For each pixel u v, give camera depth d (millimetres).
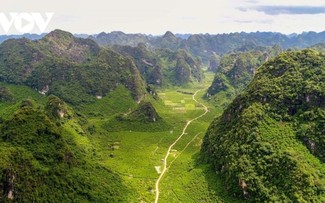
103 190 197000
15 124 196875
